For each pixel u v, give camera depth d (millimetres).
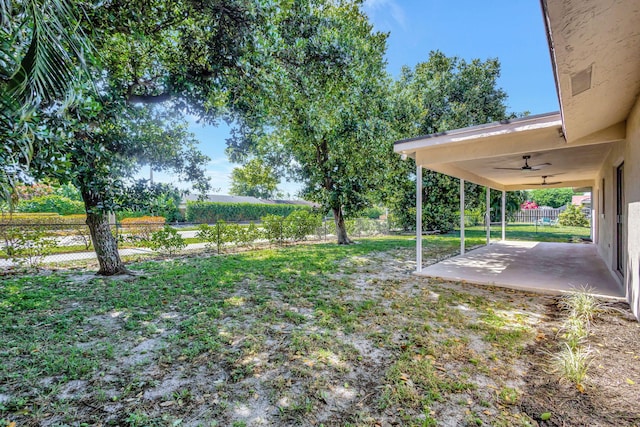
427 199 15367
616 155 5133
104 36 4266
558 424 1855
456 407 2037
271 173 12281
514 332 3223
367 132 9695
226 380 2369
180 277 5836
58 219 10586
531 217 25422
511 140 4957
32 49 1996
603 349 2773
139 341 3047
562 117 3354
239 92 5352
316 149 10930
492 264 7043
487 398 2125
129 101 5430
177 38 5250
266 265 7031
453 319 3598
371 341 3039
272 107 6035
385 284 5293
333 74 6020
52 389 2221
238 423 1898
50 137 3379
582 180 11312
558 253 8906
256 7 4391
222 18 4430
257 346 2926
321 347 2910
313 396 2174
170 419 1923
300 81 5527
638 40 1967
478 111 15328
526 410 1992
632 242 3740
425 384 2291
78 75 2637
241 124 6203
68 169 4258
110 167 5109
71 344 2969
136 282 5465
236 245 10820
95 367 2535
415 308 4012
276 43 5016
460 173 8039
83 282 5492
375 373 2463
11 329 3307
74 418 1924
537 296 4570
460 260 7652
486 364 2574
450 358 2684
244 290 4918
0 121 2459
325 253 9047
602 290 4648
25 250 6961
